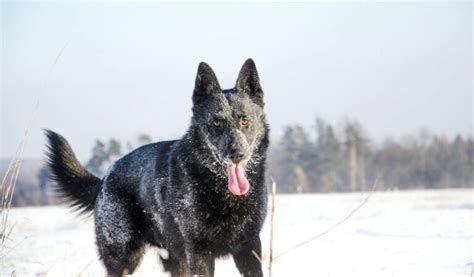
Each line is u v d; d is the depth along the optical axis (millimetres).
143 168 7023
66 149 7992
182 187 6316
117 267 7082
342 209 16672
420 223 11156
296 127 57562
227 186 6199
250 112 6504
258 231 6398
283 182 55031
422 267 7016
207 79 6770
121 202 7137
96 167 43219
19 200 33594
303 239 9992
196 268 6227
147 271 8047
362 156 59219
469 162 59969
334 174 55469
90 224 15242
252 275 6328
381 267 7160
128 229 7062
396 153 62250
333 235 10242
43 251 9602
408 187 57250
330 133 57562
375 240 9344
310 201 21328
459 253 7789
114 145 43469
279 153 58812
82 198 7988
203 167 6281
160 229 6820
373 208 16938
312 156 56750
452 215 12211
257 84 6816
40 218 17109
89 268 8070
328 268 7320
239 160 6035
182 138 6715
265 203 6516
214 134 6352
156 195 6695
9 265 7879
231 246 6371
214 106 6473
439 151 61969
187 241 6305
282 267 7523
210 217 6195
